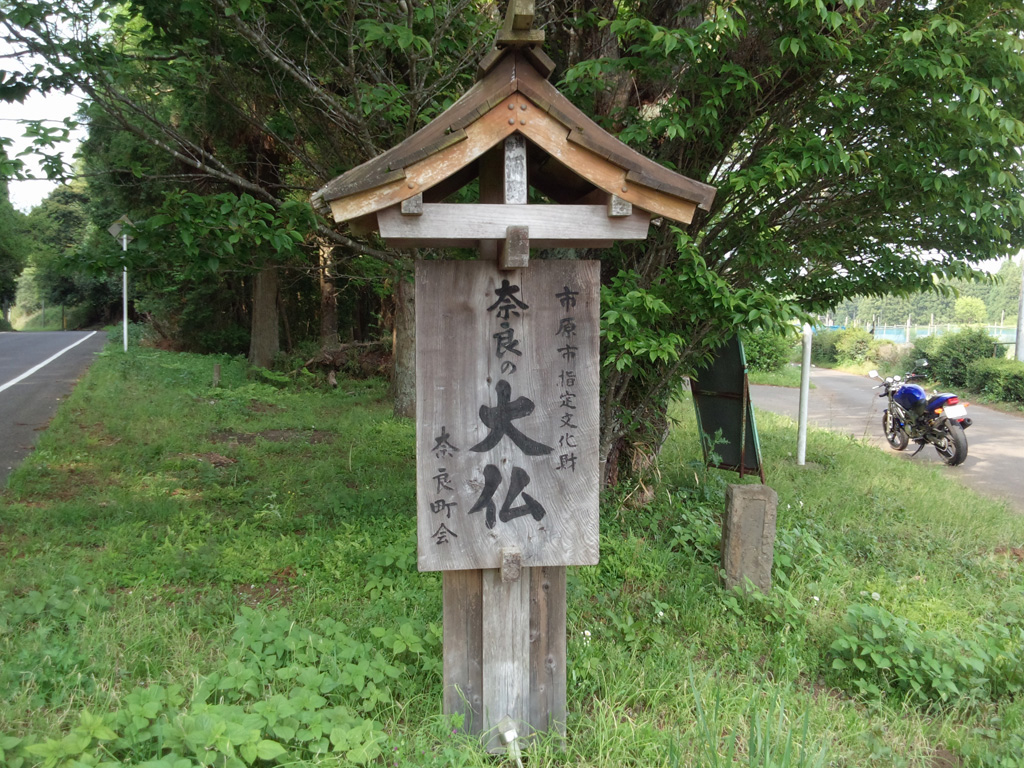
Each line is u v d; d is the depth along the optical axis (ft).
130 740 7.59
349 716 8.40
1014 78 13.15
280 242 12.32
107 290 123.44
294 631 10.46
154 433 26.68
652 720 9.34
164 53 15.61
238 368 50.01
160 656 10.08
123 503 17.58
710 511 17.80
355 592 12.83
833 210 15.16
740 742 9.12
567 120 7.43
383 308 50.21
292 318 67.62
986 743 9.45
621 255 15.76
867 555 16.53
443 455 8.40
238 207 12.36
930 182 12.91
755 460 20.15
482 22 14.52
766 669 11.27
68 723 8.40
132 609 11.49
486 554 8.52
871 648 10.93
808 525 17.80
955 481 25.25
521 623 8.84
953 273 15.81
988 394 51.93
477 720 9.10
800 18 11.29
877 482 23.15
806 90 13.62
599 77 14.28
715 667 10.72
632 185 7.58
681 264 13.73
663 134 14.67
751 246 14.69
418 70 14.67
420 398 8.34
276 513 17.12
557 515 8.59
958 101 12.25
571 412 8.57
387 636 10.22
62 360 54.24
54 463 21.76
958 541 17.80
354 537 15.55
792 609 12.73
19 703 8.47
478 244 8.76
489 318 8.39
